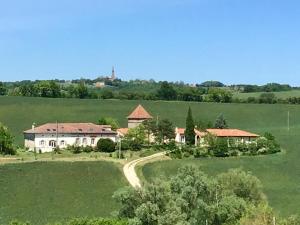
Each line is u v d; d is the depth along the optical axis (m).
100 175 150.88
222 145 182.25
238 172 115.12
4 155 178.38
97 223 90.69
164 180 97.81
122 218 91.56
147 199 90.56
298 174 158.38
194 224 90.38
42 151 196.25
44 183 142.88
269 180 152.88
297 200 134.00
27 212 123.81
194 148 184.12
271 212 95.00
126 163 165.00
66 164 157.25
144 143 195.62
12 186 139.50
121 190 92.50
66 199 133.12
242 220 92.88
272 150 189.25
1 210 124.50
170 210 87.69
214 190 97.50
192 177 95.44
